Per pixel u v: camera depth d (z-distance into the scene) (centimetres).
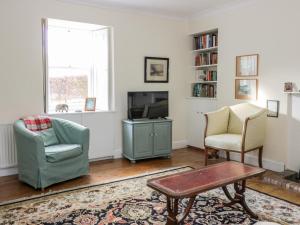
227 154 429
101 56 470
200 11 486
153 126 459
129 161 456
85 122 441
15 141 367
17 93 386
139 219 261
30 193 320
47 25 410
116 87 466
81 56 477
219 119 428
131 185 345
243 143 370
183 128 552
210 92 509
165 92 491
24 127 349
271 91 400
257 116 379
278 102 392
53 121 391
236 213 274
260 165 404
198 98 522
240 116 423
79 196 312
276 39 389
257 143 390
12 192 323
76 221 256
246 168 273
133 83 484
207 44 507
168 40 516
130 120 461
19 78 387
